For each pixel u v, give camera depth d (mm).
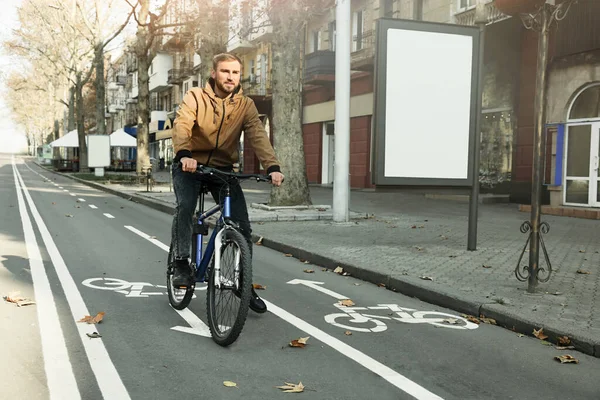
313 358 3928
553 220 12531
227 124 4457
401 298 5895
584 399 3383
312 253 7832
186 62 46375
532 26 5863
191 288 4770
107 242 9047
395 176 7988
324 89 27281
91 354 3865
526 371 3814
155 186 24984
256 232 9945
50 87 60531
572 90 14555
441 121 8102
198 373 3584
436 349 4219
